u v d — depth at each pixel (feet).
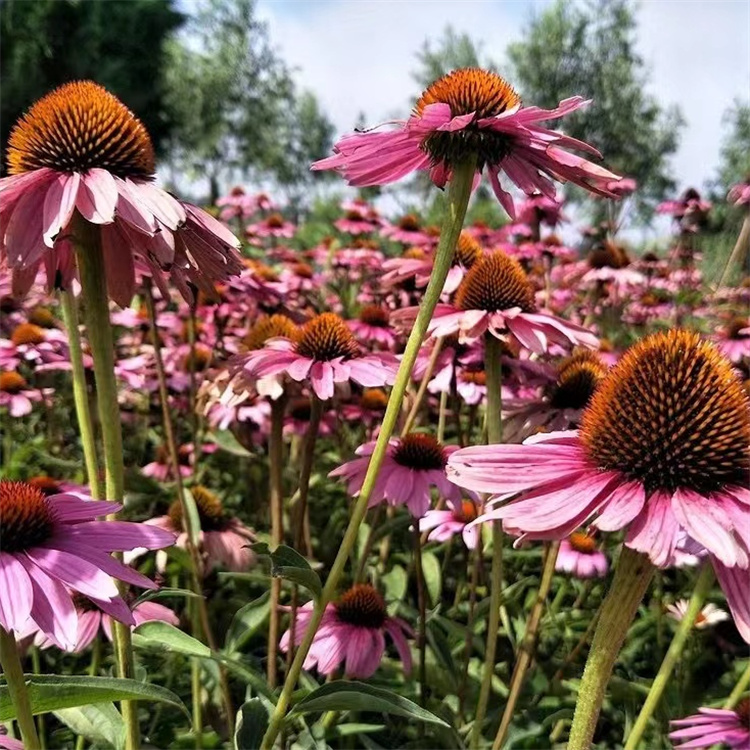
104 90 0.79
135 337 1.95
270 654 0.94
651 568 0.52
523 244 2.42
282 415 1.00
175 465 1.00
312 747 0.84
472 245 1.36
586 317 2.26
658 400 0.54
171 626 0.72
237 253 0.81
